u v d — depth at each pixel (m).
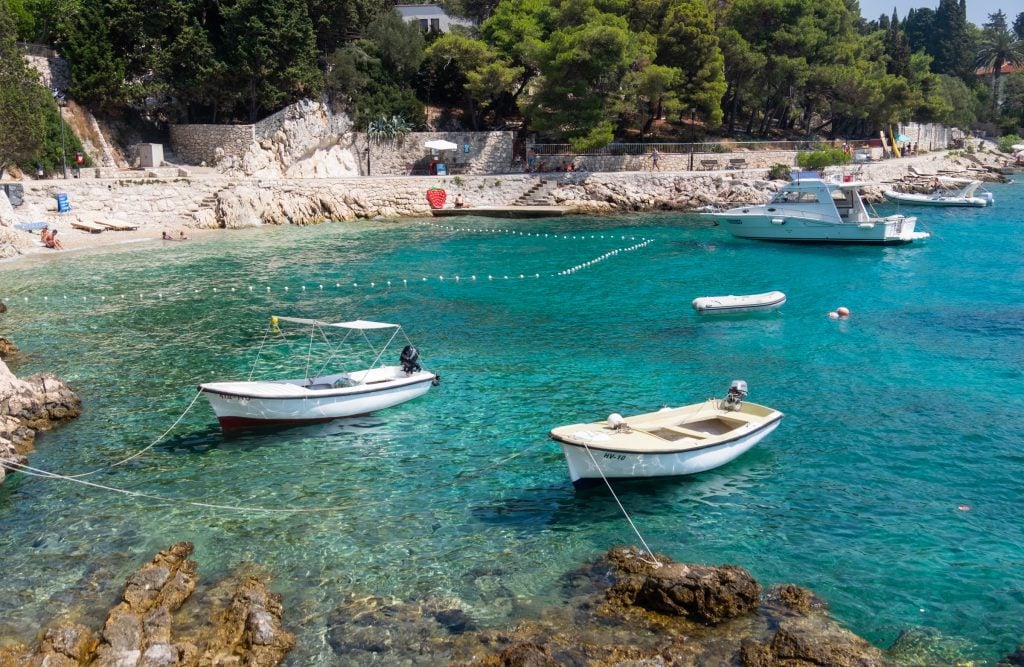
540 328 33.44
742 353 29.70
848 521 16.91
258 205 61.94
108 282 40.94
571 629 13.09
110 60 65.56
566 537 16.34
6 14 49.00
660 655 12.27
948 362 28.30
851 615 13.62
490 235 59.66
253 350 29.78
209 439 21.55
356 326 24.05
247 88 70.62
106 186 56.12
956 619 13.51
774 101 100.81
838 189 55.59
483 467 19.83
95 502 17.86
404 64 82.81
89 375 26.69
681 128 96.75
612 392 25.28
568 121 75.50
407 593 14.29
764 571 14.99
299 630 13.20
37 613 13.65
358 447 21.09
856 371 27.36
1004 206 77.19
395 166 77.88
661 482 18.81
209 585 14.48
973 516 17.06
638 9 84.75
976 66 165.12
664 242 56.97
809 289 41.28
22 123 47.34
